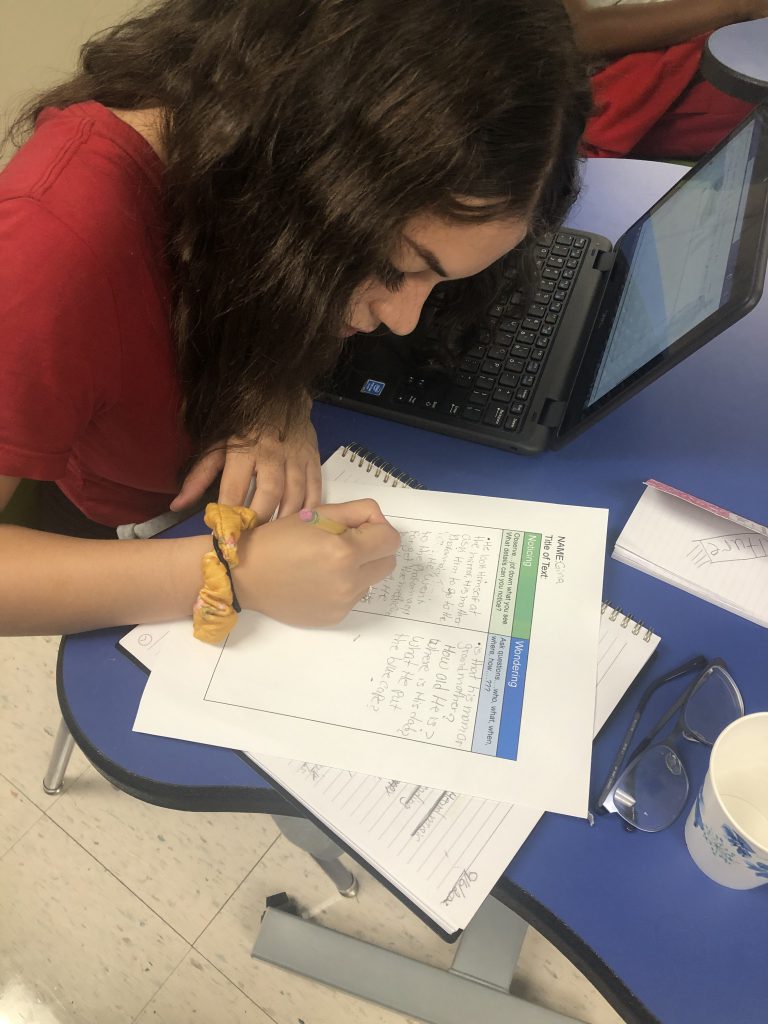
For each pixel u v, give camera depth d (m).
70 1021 1.01
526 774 0.49
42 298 0.49
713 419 0.70
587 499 0.65
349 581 0.54
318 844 0.75
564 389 0.70
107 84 0.55
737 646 0.56
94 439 0.68
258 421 0.62
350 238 0.45
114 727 0.52
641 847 0.48
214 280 0.54
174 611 0.56
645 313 0.63
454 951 1.03
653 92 1.31
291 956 1.01
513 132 0.42
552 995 0.99
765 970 0.44
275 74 0.43
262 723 0.51
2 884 1.10
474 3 0.40
